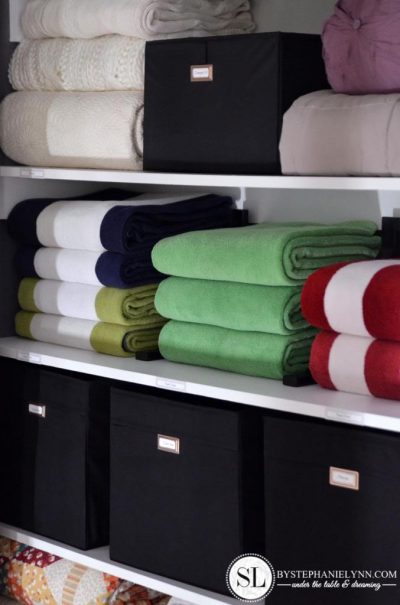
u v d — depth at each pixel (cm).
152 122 246
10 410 279
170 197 274
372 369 205
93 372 253
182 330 247
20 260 286
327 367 214
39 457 273
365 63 208
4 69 285
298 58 227
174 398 245
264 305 227
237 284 234
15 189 288
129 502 250
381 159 204
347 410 203
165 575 244
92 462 262
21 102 278
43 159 275
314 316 213
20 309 295
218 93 233
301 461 215
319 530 214
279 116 225
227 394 224
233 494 228
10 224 285
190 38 237
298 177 218
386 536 203
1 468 284
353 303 204
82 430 261
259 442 231
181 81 239
